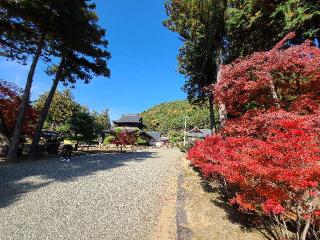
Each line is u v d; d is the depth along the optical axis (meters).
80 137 28.45
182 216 6.96
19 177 11.62
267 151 4.82
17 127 17.31
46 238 5.86
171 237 6.10
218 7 15.83
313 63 7.88
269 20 13.77
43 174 12.51
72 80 22.66
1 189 9.51
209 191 9.57
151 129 115.75
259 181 5.12
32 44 19.33
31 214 7.22
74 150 27.73
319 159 4.44
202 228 6.21
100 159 20.16
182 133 75.69
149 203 8.73
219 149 7.31
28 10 16.38
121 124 61.94
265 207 4.95
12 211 7.36
